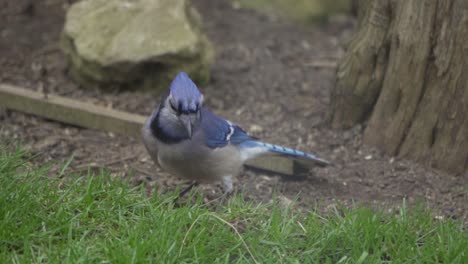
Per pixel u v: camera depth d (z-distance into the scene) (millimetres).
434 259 7594
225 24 16688
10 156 9086
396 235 7938
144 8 13062
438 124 10250
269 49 15516
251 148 9289
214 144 8633
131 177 9844
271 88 13562
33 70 13445
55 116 11555
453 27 9680
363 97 11141
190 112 8258
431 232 8125
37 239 7496
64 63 13836
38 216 7797
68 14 13188
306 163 10172
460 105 9945
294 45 16016
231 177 9102
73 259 7031
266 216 8242
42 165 9750
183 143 8477
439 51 9898
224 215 8125
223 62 14547
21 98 11641
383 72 10852
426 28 9961
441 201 9617
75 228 7730
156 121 8555
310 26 17953
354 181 10203
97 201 8312
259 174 10375
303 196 9680
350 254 7656
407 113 10508
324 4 18469
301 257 7523
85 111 11422
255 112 12547
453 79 9906
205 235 7594
